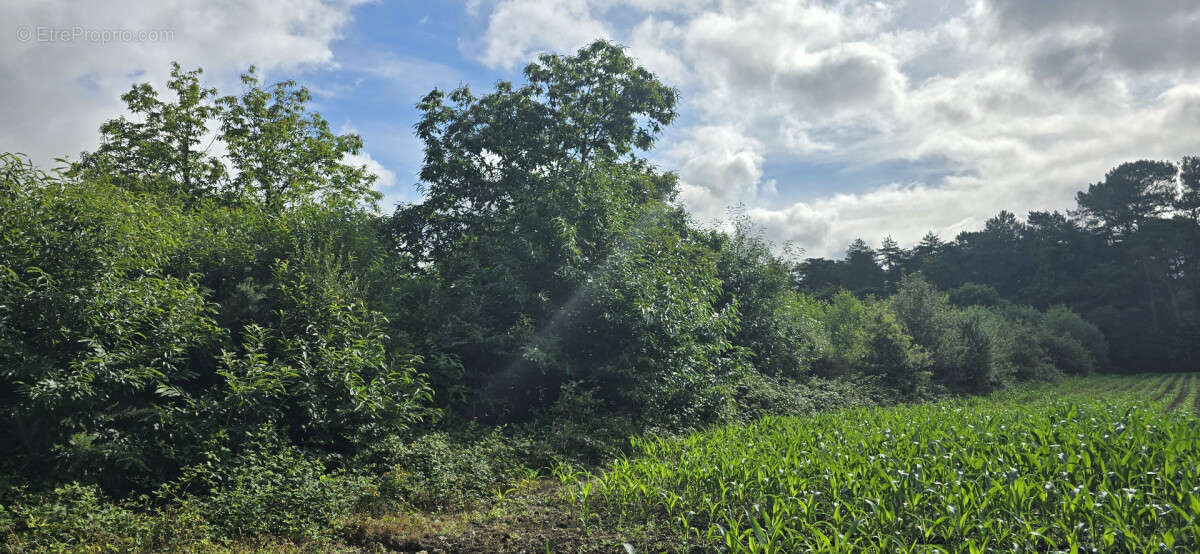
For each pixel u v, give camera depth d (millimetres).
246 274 10539
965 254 82062
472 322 12836
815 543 5410
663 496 6832
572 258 13125
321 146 24625
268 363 9305
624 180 15992
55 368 7312
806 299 28297
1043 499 5742
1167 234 61688
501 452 9664
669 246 14750
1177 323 56969
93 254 8016
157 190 20500
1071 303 63156
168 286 8547
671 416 12672
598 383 13156
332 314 10125
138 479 7402
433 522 7070
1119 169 72625
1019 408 13867
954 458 7273
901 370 22406
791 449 7973
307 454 8516
